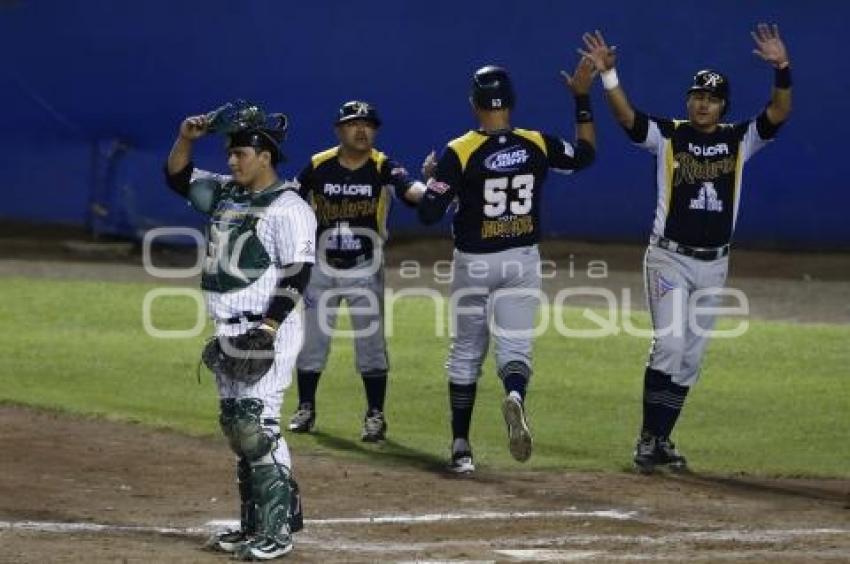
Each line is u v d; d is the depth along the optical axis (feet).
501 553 92.32
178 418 141.08
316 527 100.32
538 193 119.85
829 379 165.27
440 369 168.55
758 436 140.56
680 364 124.16
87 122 255.29
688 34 242.58
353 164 135.44
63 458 122.11
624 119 121.90
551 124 246.68
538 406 152.15
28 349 175.63
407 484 116.37
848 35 241.76
